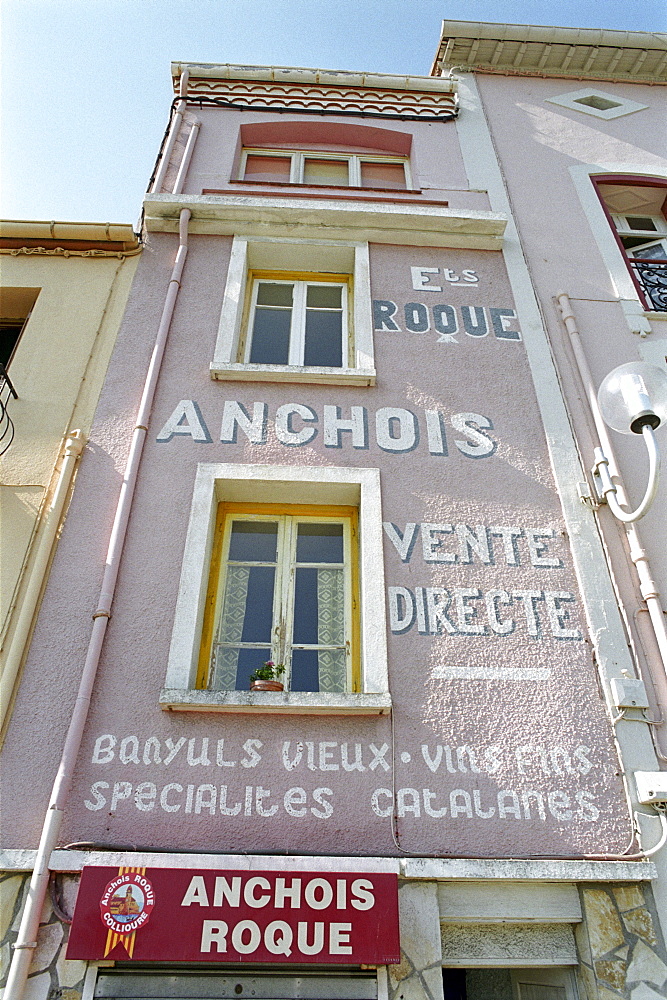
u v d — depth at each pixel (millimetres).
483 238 9047
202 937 4367
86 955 4297
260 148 10812
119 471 6672
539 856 5031
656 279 9305
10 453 6758
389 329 8062
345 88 11102
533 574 6379
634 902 4938
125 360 7496
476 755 5402
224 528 6734
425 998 4508
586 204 9805
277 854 4875
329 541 6816
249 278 8812
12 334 8500
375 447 7047
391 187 10617
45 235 8477
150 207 8758
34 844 4855
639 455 7285
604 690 5785
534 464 7102
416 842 5016
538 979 5328
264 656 6117
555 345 8125
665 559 6582
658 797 5152
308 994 4547
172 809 5023
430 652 5871
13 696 5445
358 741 5395
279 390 7402
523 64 11828
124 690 5492
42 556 6070
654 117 11297
